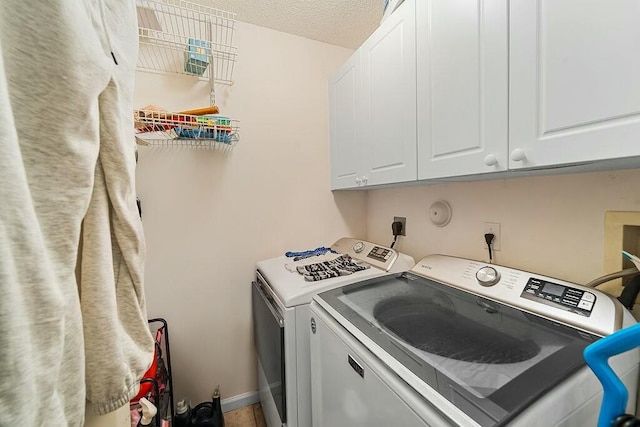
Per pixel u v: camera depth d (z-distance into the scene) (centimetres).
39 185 40
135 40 66
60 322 41
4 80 33
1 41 35
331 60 191
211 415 146
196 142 156
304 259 164
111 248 56
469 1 81
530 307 83
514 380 54
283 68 177
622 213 78
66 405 44
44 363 38
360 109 147
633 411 66
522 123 69
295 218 185
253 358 175
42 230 40
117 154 56
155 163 147
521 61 68
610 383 41
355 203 206
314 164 190
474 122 82
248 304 173
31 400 36
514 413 46
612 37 52
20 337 34
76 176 44
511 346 68
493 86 75
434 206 145
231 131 152
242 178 169
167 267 152
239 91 165
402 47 111
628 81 51
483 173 81
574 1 58
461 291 103
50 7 39
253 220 173
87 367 50
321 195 193
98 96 50
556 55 61
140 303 64
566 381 53
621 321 66
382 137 128
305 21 165
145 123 128
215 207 162
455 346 69
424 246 157
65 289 43
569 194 91
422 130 103
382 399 62
